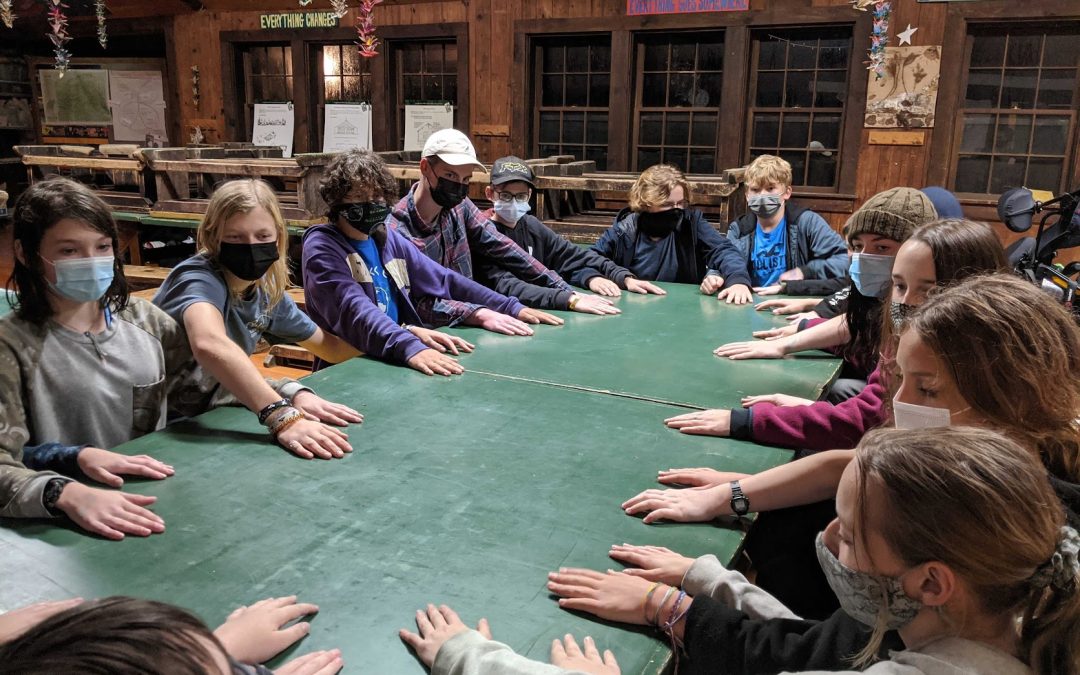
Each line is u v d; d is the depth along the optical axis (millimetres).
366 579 1166
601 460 1631
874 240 2006
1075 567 785
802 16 5656
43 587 1127
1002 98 5434
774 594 1812
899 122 5578
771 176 3666
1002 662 798
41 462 1475
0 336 1483
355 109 7277
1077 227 2846
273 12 7309
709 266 3604
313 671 949
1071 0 5020
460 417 1869
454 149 2828
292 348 4723
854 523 874
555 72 6688
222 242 1833
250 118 7824
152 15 7812
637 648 1045
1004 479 779
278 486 1474
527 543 1287
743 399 1998
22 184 9227
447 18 6750
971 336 1091
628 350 2486
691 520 1383
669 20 6016
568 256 3574
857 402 1736
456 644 974
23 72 8891
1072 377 1073
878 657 903
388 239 2707
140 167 5199
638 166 6543
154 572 1171
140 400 1693
